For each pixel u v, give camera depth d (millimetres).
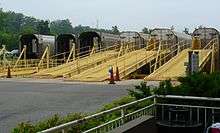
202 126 10547
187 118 10773
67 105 20094
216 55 46562
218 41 47906
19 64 51406
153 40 54875
